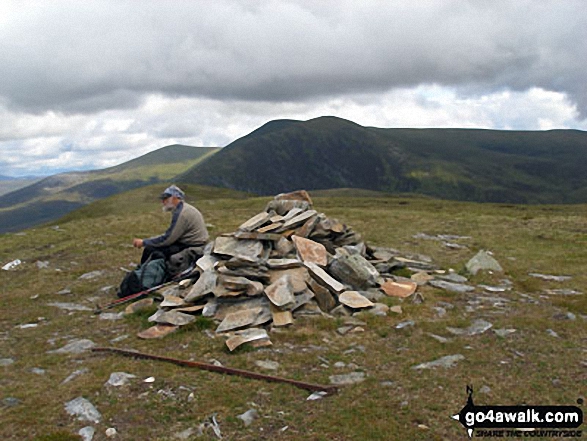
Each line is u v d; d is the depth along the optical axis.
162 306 11.68
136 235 27.12
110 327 11.23
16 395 7.50
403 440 6.16
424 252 21.88
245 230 14.21
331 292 12.49
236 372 8.25
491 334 10.35
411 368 8.52
